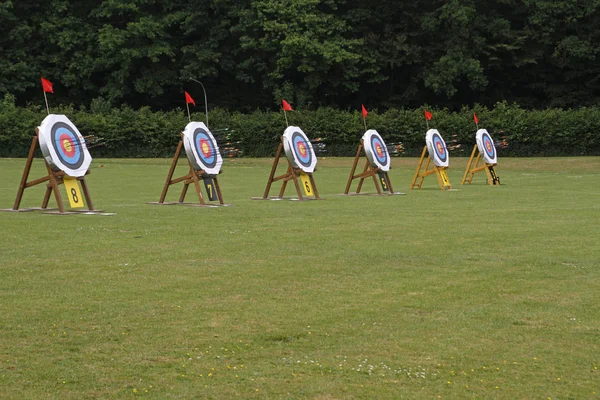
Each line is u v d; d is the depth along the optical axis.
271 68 85.81
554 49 85.94
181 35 89.12
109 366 10.64
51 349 11.32
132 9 82.69
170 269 17.14
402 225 24.95
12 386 9.88
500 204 33.03
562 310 13.71
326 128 76.69
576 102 88.50
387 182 39.53
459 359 11.06
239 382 10.10
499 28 84.12
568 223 25.61
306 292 15.00
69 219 25.70
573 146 75.56
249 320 12.94
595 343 11.83
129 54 80.75
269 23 80.25
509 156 76.56
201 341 11.77
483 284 15.80
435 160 43.53
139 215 27.20
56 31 83.81
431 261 18.33
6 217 26.12
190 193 39.25
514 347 11.62
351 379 10.23
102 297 14.42
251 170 59.88
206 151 31.80
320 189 43.81
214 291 15.02
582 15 81.00
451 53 81.94
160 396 9.62
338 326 12.63
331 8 84.81
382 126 76.56
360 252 19.52
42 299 14.19
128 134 74.81
